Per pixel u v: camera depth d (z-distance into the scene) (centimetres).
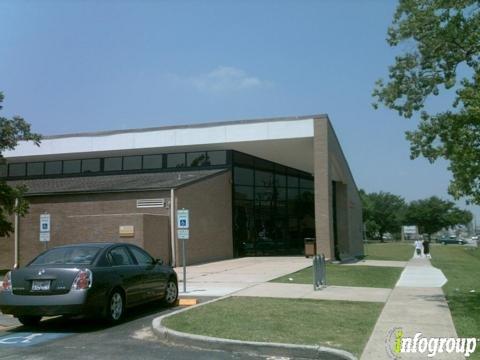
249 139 3081
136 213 2617
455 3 1270
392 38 1370
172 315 1071
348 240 4022
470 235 16725
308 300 1305
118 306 1070
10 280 1016
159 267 1267
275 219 3619
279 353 812
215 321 1005
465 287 1653
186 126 3198
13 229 2612
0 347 873
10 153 3547
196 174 3100
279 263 2669
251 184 3438
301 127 3009
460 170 1218
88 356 805
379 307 1197
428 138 1317
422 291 1525
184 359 785
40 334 981
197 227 2800
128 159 3488
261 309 1148
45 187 3055
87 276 993
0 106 2480
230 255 3159
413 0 1327
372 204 10981
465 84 1243
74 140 3431
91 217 2572
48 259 1070
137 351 837
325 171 2952
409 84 1385
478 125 1190
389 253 4866
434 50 1327
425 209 11275
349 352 777
